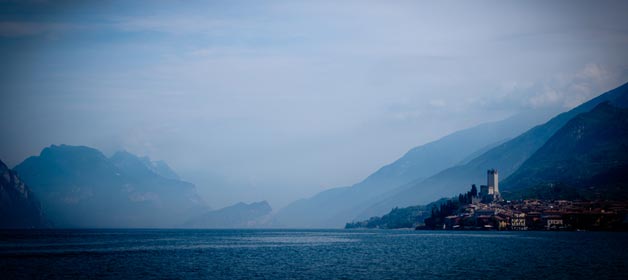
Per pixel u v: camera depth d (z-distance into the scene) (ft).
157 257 593.42
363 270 459.32
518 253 612.70
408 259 552.00
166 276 424.87
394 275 426.10
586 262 507.30
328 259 564.71
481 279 400.67
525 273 431.02
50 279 406.62
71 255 615.57
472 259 544.21
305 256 606.96
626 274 424.87
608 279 398.83
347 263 517.96
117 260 551.59
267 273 442.09
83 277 417.28
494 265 486.79
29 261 534.78
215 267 486.38
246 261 544.62
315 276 423.23
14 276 420.77
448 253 623.77
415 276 418.92
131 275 429.38
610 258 546.26
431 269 461.37
